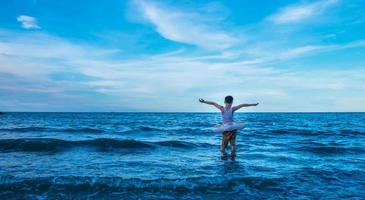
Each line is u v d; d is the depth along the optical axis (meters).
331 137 16.98
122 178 5.48
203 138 15.67
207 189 5.17
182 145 11.46
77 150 9.94
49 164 7.31
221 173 6.36
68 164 7.34
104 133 18.61
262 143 12.80
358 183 5.72
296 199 4.69
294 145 11.99
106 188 5.10
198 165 7.31
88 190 4.98
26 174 6.03
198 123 37.12
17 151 9.62
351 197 4.81
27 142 10.25
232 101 8.33
